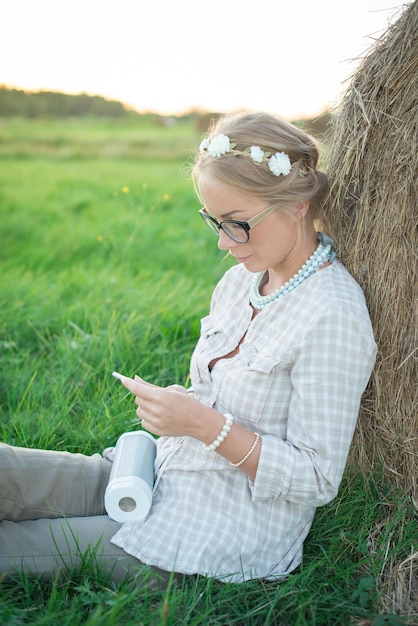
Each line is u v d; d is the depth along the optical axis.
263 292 2.19
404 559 2.21
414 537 2.24
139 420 2.96
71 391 3.33
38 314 4.26
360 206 2.27
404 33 2.12
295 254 2.05
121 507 2.04
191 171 2.17
